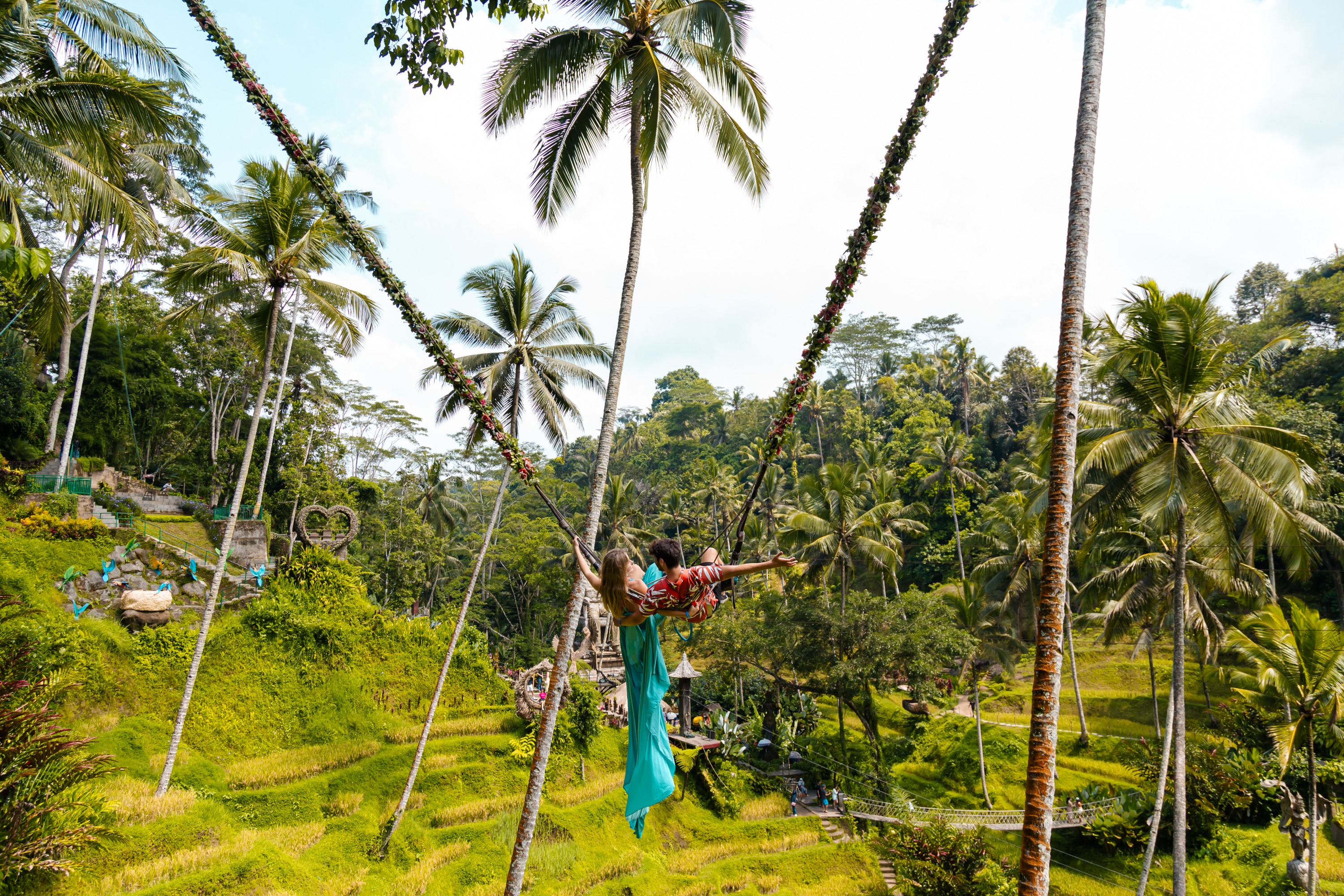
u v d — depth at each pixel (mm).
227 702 23969
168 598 25359
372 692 27516
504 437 8148
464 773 25375
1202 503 20375
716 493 60656
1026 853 8320
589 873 23219
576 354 28656
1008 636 43344
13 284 13969
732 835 28469
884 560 39281
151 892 16156
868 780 34594
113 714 21594
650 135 14531
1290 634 24906
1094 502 22453
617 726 31422
